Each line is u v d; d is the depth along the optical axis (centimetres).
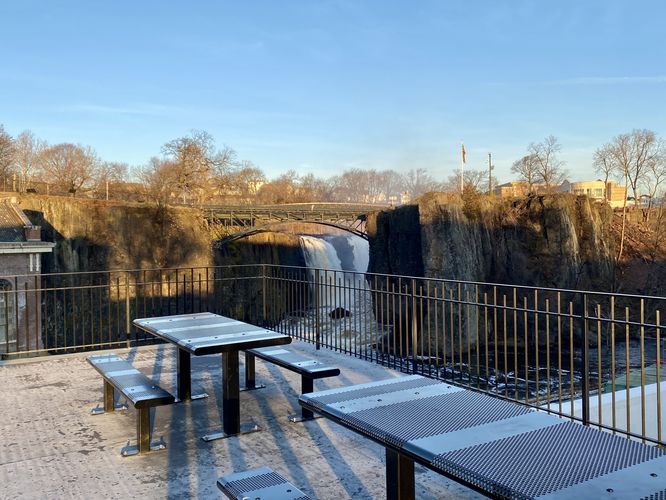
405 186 16975
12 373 711
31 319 2822
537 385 513
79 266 4159
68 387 646
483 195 4762
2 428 512
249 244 5684
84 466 428
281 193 11000
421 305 661
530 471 198
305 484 395
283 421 530
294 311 958
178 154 7194
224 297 4344
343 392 321
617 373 2589
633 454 216
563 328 3772
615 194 10875
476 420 264
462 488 386
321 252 5578
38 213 4012
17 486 394
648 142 6888
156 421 530
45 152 8544
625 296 446
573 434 241
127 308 874
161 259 4544
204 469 423
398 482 268
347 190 16112
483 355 3225
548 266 4522
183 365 593
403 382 344
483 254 4588
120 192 8950
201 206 5488
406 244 4662
